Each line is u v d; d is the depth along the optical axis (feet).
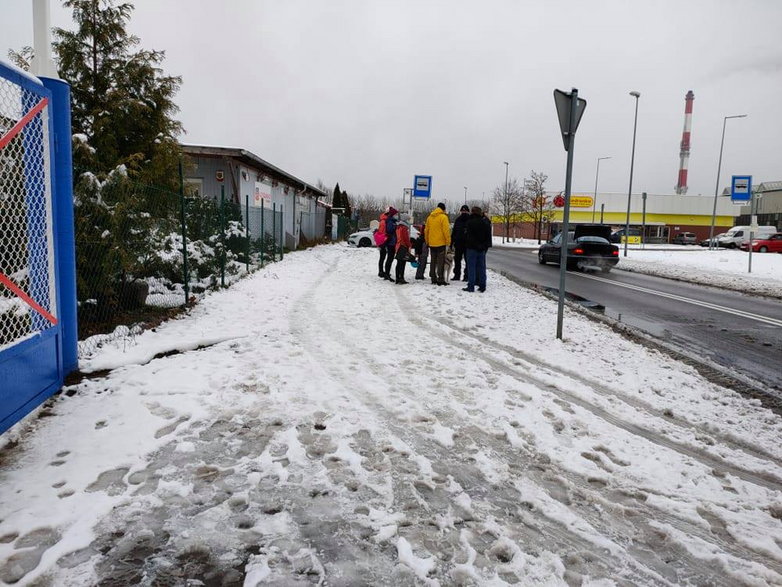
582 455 11.76
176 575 7.30
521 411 14.03
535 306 32.78
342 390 15.02
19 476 9.65
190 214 32.32
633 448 12.22
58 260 13.84
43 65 13.46
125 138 31.48
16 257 11.82
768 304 40.73
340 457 10.93
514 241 178.29
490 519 9.04
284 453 11.10
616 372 18.58
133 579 7.18
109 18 30.89
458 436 12.39
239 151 52.80
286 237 78.33
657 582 7.70
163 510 8.83
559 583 7.50
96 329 20.79
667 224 218.38
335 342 20.71
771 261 83.46
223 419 12.65
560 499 9.86
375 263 59.11
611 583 7.58
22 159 11.94
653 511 9.62
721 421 14.33
